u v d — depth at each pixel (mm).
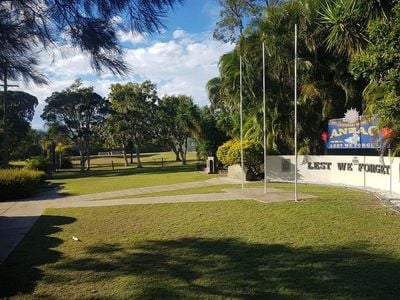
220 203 12281
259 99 20031
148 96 49094
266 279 6098
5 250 8195
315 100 18297
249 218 10141
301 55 18500
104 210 12117
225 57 21391
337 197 12727
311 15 17625
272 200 12312
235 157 20031
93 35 4574
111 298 5637
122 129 48875
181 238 8648
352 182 16359
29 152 53844
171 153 76750
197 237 8656
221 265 6809
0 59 4426
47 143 51594
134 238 8797
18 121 43000
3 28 4285
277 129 19344
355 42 11188
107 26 4625
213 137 31156
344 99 18266
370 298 5293
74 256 7672
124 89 48375
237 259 7086
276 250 7508
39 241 8820
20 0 4441
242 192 14383
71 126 49594
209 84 27875
